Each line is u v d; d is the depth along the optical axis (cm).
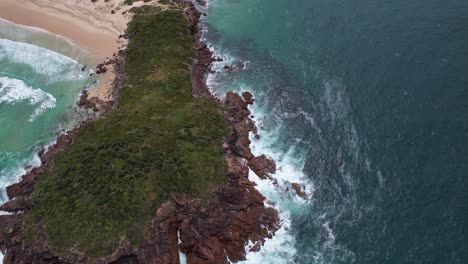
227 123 6844
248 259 5469
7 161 6788
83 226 5253
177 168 5856
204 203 5588
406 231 5525
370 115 7031
